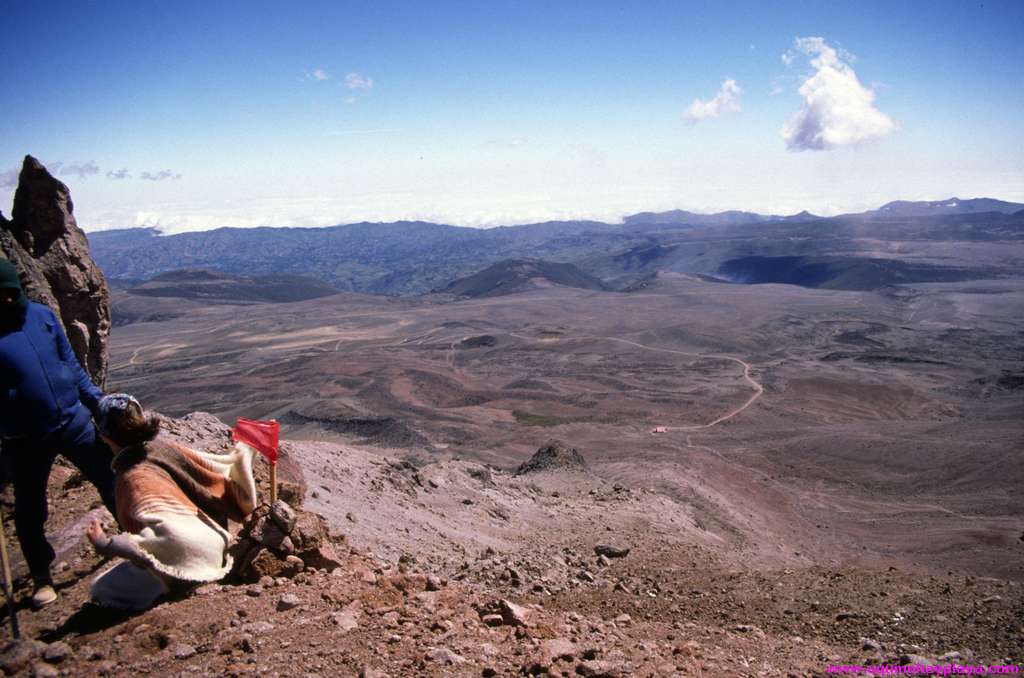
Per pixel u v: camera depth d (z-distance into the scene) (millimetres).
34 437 7043
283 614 6781
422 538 18375
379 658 6113
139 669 5668
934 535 53188
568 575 17500
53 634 6441
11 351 6879
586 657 6934
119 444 7246
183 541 6887
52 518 9375
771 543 37469
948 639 11211
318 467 21094
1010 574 40938
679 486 53125
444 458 92562
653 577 18469
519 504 27062
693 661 7734
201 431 16859
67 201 16766
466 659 6352
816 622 12703
